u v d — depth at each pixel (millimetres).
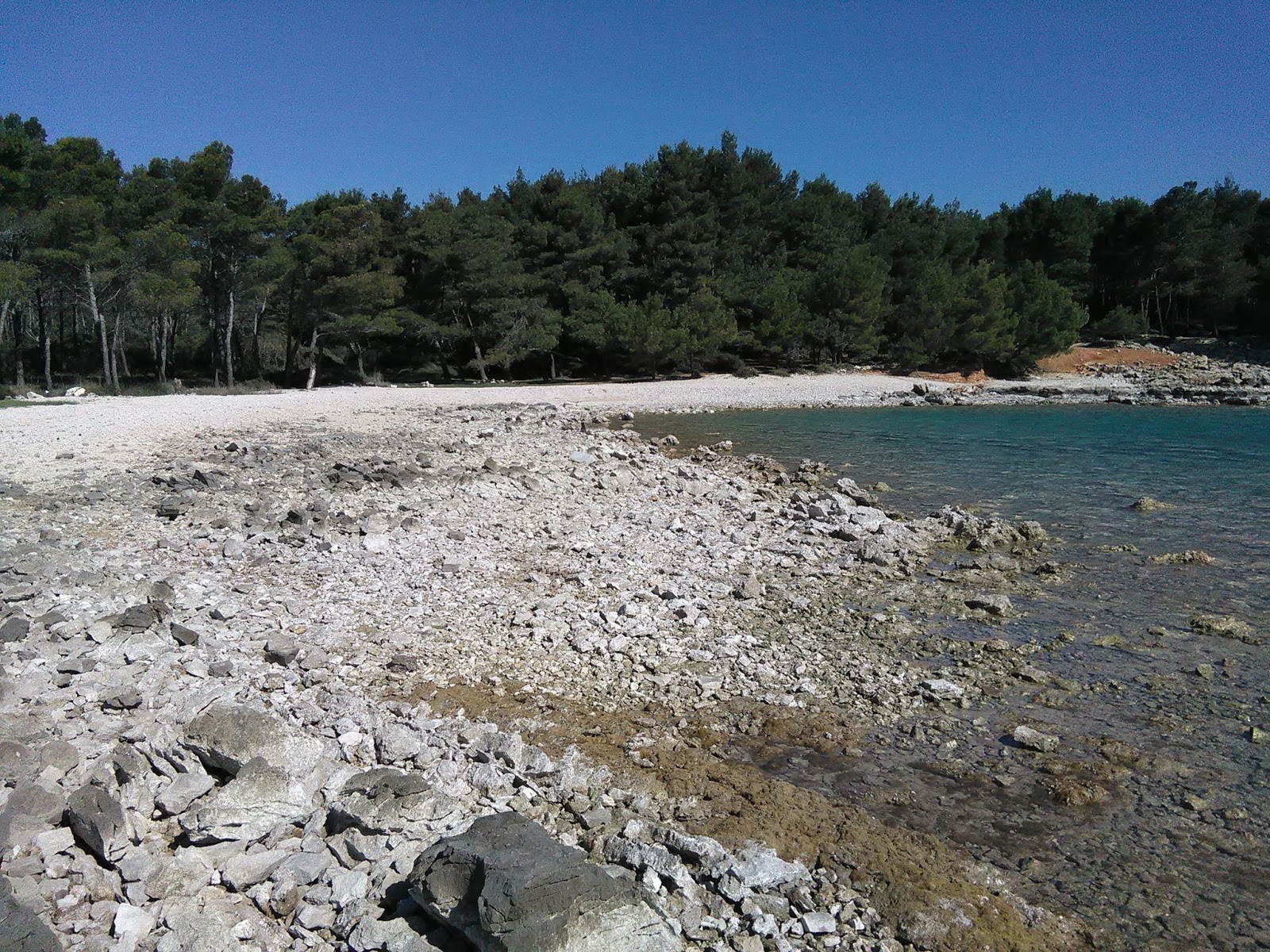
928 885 5812
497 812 6320
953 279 61844
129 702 7418
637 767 7395
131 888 5043
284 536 13945
